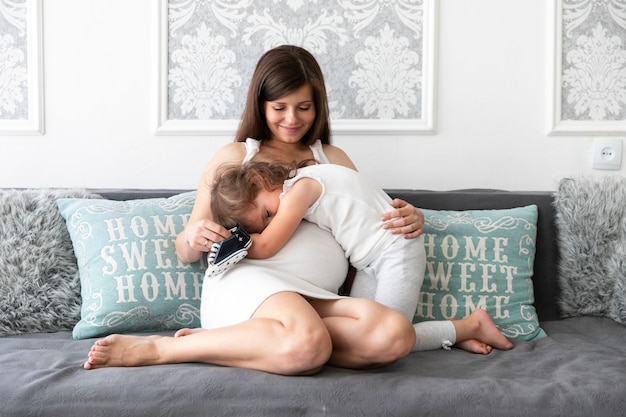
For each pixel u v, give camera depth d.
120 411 1.15
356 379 1.21
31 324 1.65
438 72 2.08
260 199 1.52
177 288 1.64
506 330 1.66
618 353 1.48
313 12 2.06
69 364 1.33
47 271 1.68
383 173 2.10
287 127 1.69
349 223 1.55
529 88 2.08
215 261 1.44
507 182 2.09
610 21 2.07
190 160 2.08
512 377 1.31
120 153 2.08
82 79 2.06
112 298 1.60
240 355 1.28
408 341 1.32
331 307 1.42
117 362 1.33
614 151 2.08
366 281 1.58
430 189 2.10
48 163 2.08
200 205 1.65
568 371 1.32
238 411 1.15
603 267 1.79
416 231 1.57
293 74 1.66
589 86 2.08
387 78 2.07
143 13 2.05
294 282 1.46
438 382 1.22
